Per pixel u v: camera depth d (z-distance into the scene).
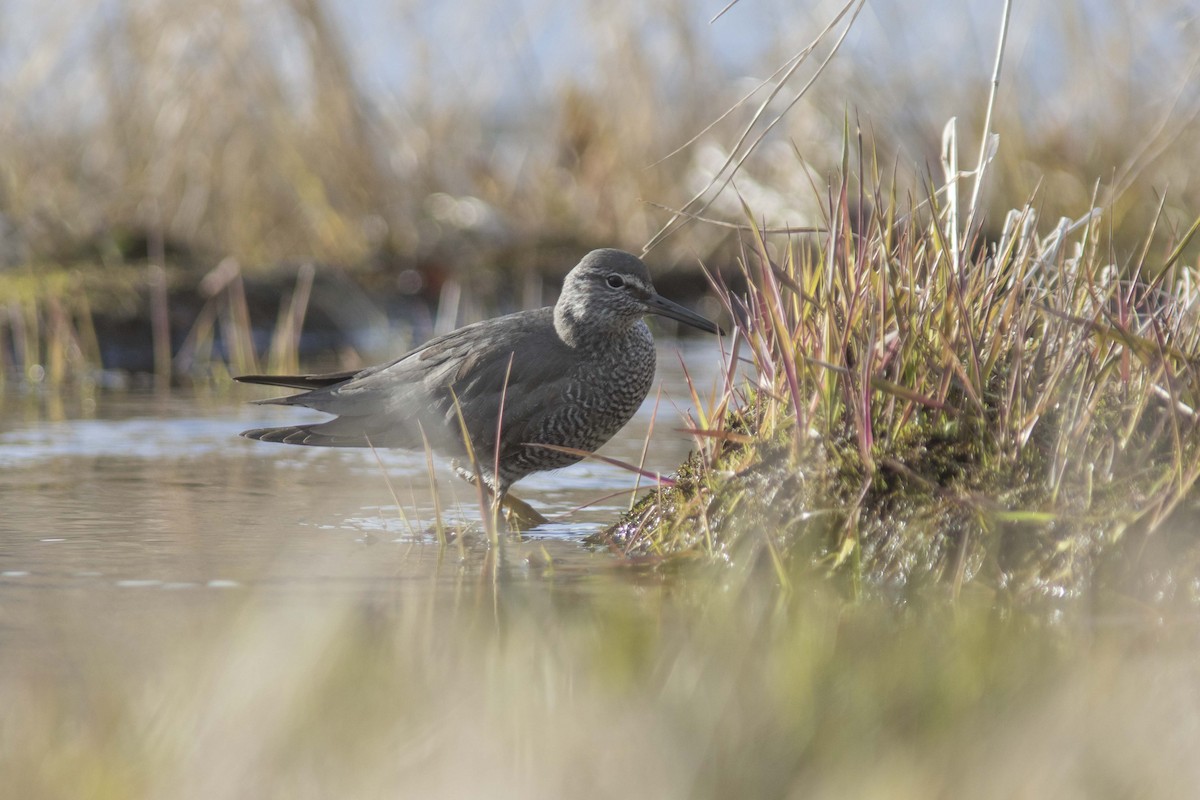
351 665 7.50
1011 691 7.20
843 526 9.62
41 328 21.98
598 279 12.51
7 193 24.45
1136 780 6.01
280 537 10.99
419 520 11.72
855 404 9.86
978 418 9.58
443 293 24.38
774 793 5.93
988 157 11.14
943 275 10.37
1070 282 10.41
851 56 23.92
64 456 14.55
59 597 9.01
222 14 23.67
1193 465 8.71
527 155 27.16
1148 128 22.70
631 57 25.66
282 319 23.30
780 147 24.61
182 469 13.94
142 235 24.25
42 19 24.17
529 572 9.91
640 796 5.89
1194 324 9.86
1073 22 23.38
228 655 7.59
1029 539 9.13
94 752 6.25
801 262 10.76
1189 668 7.62
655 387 18.91
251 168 24.33
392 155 25.48
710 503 10.27
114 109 24.38
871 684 7.28
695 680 7.31
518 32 26.19
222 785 5.94
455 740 6.39
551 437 12.57
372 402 12.73
